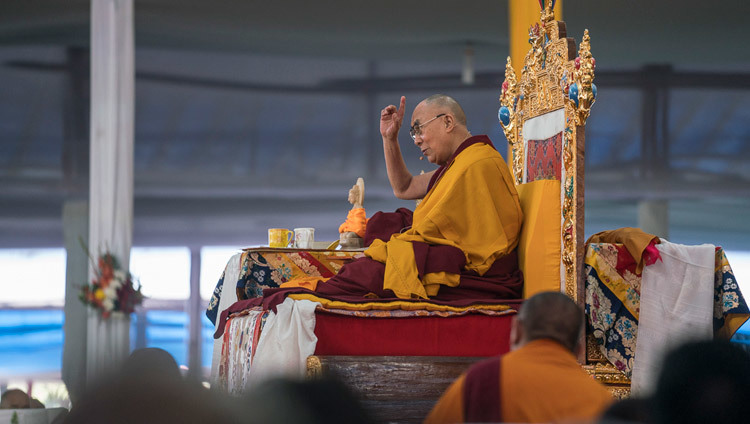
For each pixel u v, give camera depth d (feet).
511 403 8.86
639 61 61.36
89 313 42.57
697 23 58.80
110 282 42.63
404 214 20.80
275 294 15.34
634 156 62.49
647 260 15.64
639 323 15.52
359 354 14.94
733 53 60.54
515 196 17.40
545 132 18.12
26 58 59.16
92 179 45.44
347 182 62.95
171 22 59.21
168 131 61.41
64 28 59.06
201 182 62.03
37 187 59.26
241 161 62.39
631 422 6.13
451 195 16.97
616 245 15.79
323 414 5.34
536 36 18.70
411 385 14.60
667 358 6.10
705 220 62.85
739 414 5.76
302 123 62.39
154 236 61.57
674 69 61.36
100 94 46.03
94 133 45.73
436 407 9.32
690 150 62.39
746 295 62.28
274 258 20.61
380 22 59.67
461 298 16.38
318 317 14.87
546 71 18.11
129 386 5.40
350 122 62.54
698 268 15.52
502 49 61.67
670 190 62.54
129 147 46.21
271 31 60.23
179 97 61.21
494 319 15.52
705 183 62.44
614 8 58.18
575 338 9.59
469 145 18.06
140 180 61.26
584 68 16.10
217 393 5.56
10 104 58.95
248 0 57.93
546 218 16.83
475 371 9.16
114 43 46.39
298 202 63.05
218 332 19.63
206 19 59.11
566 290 16.21
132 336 59.11
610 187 62.69
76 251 58.75
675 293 15.49
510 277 17.03
